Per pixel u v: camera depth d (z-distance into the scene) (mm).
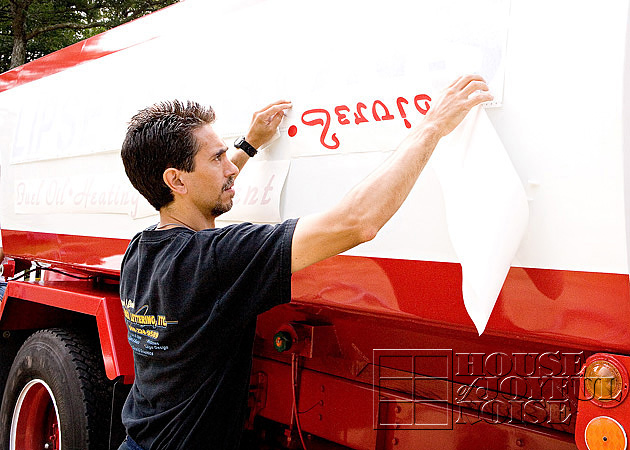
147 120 1798
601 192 1447
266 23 2236
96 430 2885
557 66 1521
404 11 1824
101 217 2910
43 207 3385
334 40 2004
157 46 2699
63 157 3209
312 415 2582
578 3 1494
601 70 1454
